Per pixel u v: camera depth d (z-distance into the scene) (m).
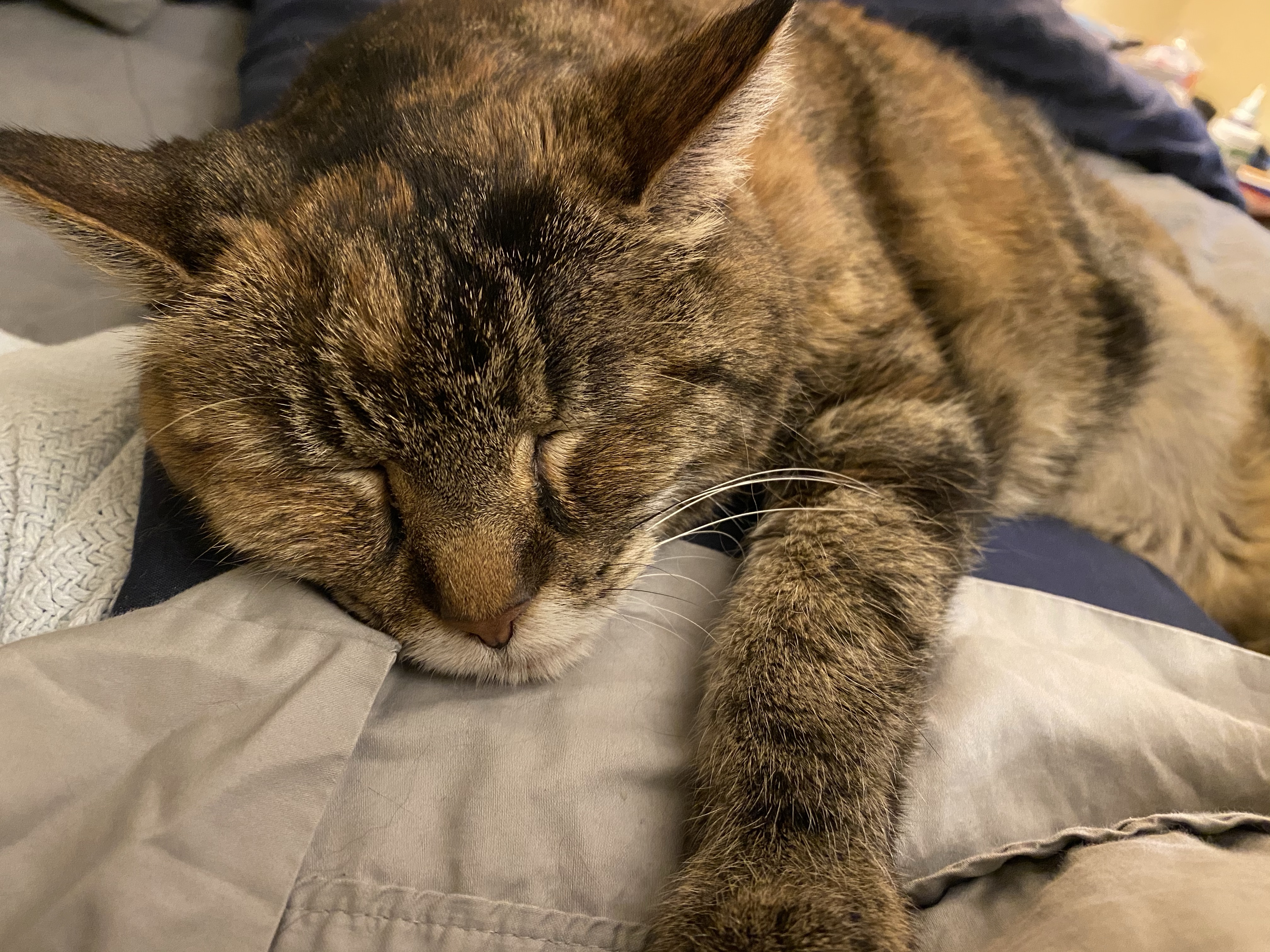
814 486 0.22
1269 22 0.61
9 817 0.14
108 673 0.16
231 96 0.40
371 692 0.16
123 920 0.14
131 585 0.19
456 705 0.18
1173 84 0.57
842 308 0.23
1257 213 0.53
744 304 0.20
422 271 0.17
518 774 0.16
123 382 0.23
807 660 0.19
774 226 0.22
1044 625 0.22
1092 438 0.28
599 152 0.18
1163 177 0.42
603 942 0.15
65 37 0.42
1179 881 0.14
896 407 0.22
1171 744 0.18
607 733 0.17
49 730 0.15
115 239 0.17
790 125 0.23
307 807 0.15
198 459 0.18
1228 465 0.30
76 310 0.31
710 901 0.16
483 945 0.15
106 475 0.21
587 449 0.18
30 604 0.19
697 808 0.17
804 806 0.17
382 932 0.15
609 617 0.19
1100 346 0.28
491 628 0.18
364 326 0.17
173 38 0.43
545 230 0.17
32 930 0.14
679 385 0.19
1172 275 0.31
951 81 0.29
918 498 0.22
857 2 0.39
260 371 0.17
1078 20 0.55
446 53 0.21
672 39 0.24
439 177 0.17
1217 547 0.30
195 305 0.17
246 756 0.15
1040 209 0.28
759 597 0.20
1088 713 0.18
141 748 0.15
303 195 0.18
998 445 0.24
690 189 0.18
